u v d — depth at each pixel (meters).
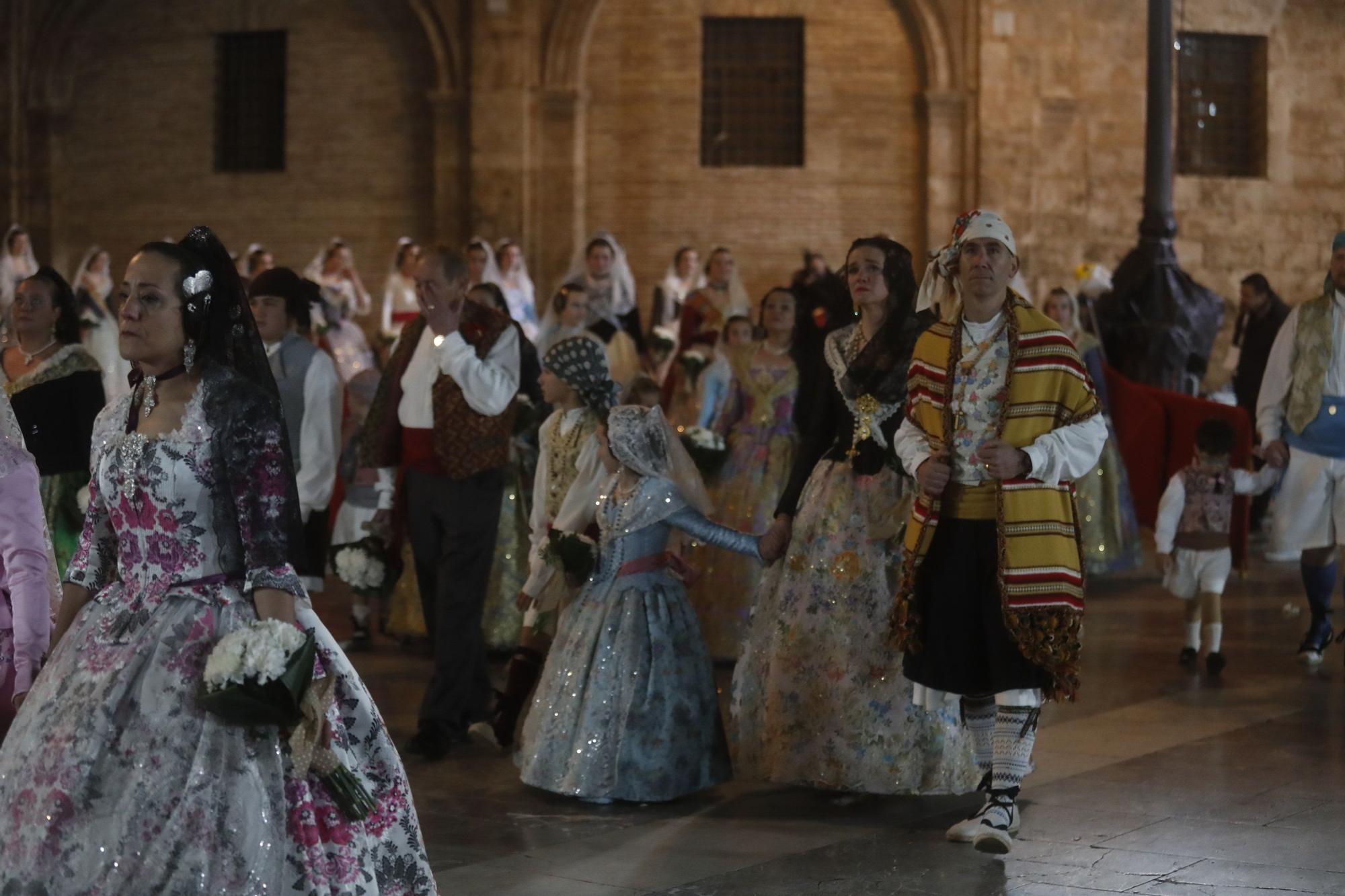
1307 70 19.92
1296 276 20.02
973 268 4.92
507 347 6.30
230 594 3.48
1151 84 13.34
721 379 8.53
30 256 17.19
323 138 19.88
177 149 20.25
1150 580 11.01
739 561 7.92
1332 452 7.80
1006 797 4.79
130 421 3.60
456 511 6.15
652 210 19.31
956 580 4.90
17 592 4.18
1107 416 10.84
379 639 8.76
